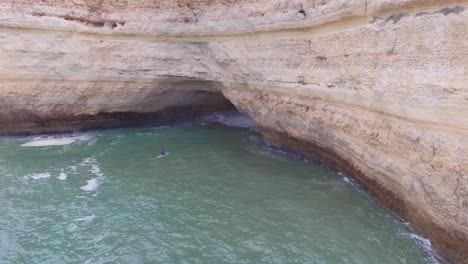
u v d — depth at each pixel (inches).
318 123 636.1
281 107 716.0
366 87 483.5
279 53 672.4
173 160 772.0
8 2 783.7
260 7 677.3
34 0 800.9
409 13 399.5
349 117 547.5
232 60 780.6
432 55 373.7
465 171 350.6
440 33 361.7
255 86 767.1
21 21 798.5
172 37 845.8
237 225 513.7
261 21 673.0
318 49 582.6
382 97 451.5
